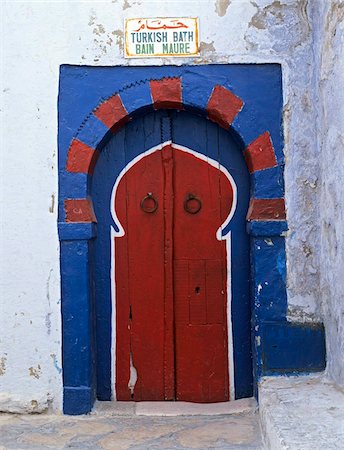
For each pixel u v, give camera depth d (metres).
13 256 4.83
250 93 4.86
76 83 4.86
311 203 4.83
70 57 4.85
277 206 4.83
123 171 5.02
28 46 4.85
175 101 4.85
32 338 4.83
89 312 4.84
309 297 4.82
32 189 4.84
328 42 4.46
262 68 4.87
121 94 4.85
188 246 5.02
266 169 4.84
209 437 4.34
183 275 5.02
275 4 4.86
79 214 4.82
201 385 5.02
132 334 5.02
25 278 4.82
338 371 4.47
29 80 4.85
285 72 4.85
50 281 4.83
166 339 5.02
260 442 4.23
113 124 4.86
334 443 3.36
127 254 5.02
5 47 4.84
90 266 4.90
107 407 4.90
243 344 5.01
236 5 4.86
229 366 5.02
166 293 5.02
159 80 4.86
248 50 4.86
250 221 4.82
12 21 4.85
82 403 4.80
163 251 5.02
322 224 4.76
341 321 4.36
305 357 4.80
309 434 3.51
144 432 4.46
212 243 5.01
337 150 4.34
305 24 4.86
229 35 4.86
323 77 4.60
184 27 4.86
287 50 4.86
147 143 5.02
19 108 4.84
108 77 4.86
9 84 4.84
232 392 5.01
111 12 4.86
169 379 5.01
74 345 4.80
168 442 4.27
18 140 4.84
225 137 5.01
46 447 4.22
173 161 5.02
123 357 5.02
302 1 4.87
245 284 5.02
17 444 4.28
